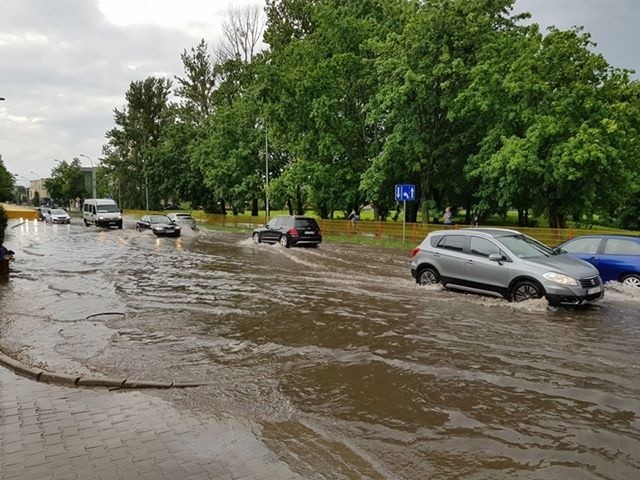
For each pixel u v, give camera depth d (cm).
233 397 537
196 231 4347
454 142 2925
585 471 375
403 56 2744
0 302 1084
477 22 2669
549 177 2302
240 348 723
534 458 397
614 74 2395
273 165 4603
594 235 1241
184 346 737
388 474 374
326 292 1193
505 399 522
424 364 641
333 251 2358
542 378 585
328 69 3384
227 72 4984
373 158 3212
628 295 1105
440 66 2595
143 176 7556
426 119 2923
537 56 2380
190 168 6222
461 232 1177
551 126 2242
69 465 388
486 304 1020
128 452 410
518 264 1025
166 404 518
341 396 537
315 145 3566
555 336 771
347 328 835
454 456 402
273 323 878
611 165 2289
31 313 970
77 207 11388
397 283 1316
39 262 1894
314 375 606
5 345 739
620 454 402
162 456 403
